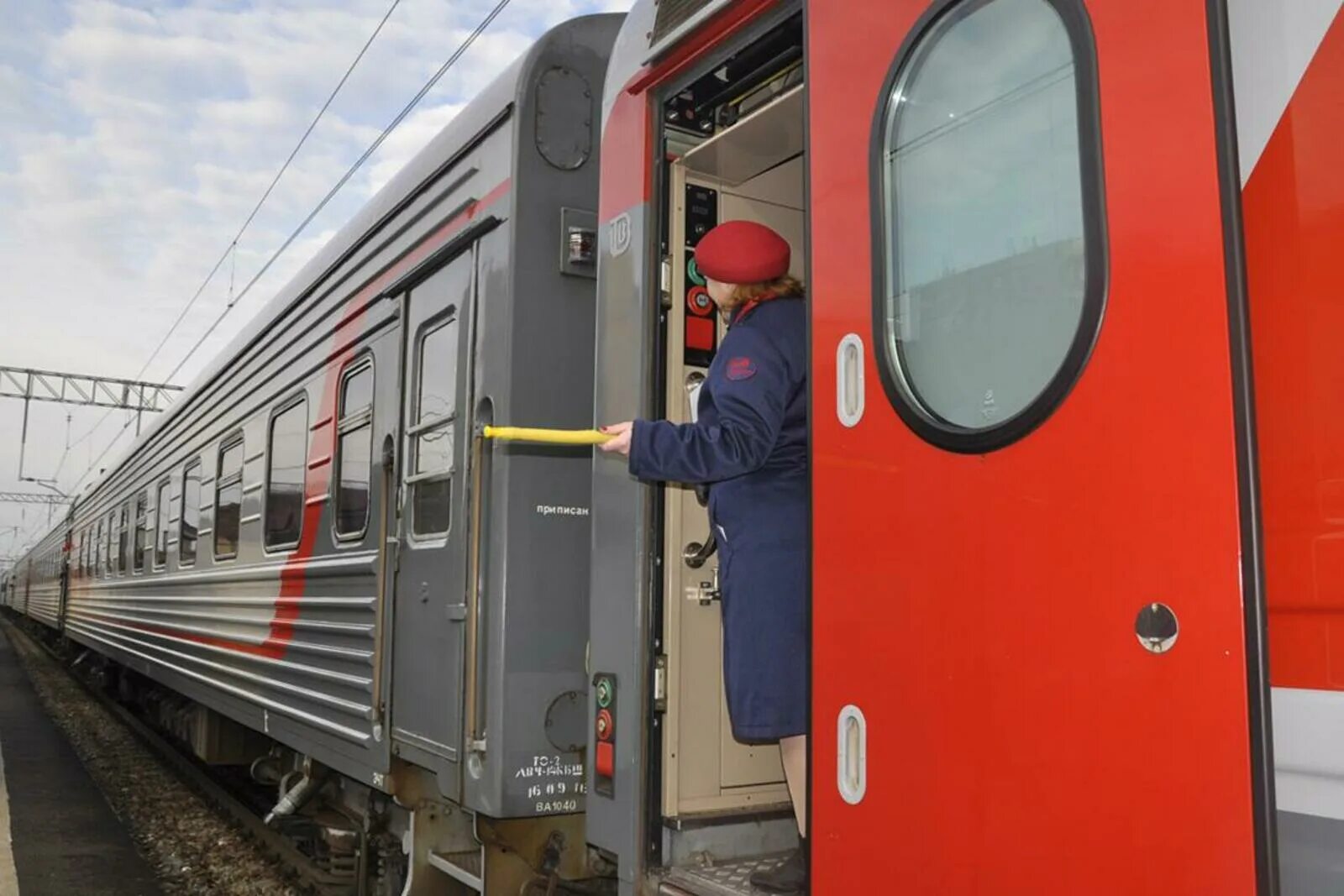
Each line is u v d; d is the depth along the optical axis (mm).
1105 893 1590
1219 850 1461
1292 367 1489
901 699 1948
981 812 1783
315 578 5516
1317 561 1443
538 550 3684
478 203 4016
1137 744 1566
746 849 3092
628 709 2980
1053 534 1709
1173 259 1585
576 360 3793
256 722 6613
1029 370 1805
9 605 51062
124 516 13289
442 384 4219
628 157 3182
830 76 2264
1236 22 1588
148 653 10953
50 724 13984
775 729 2514
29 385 30141
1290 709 1452
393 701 4414
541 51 3820
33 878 6625
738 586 2582
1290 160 1510
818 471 2191
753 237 2637
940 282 1985
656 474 2494
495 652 3627
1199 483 1525
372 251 5051
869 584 2037
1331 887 1404
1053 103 1809
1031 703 1721
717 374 2594
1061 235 1772
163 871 6945
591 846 3109
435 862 4316
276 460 6465
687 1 2855
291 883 6508
